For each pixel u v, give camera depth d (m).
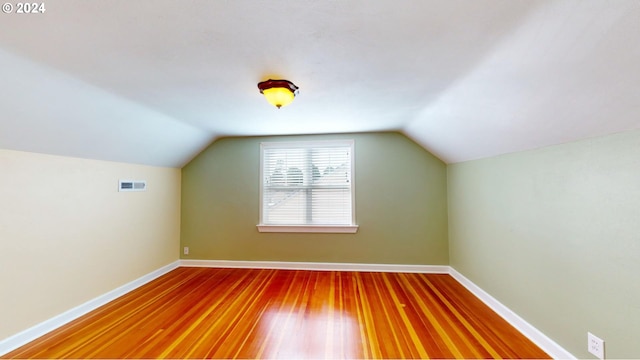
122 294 2.82
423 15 1.10
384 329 2.12
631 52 0.99
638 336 1.27
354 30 1.21
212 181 3.82
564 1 0.94
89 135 2.25
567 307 1.67
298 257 3.69
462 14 1.08
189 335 2.04
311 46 1.36
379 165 3.58
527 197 2.04
